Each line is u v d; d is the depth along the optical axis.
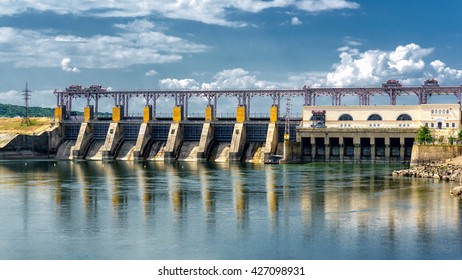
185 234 75.06
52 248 68.38
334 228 77.50
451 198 102.31
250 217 86.19
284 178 144.62
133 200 104.06
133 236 74.12
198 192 115.06
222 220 84.00
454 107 199.50
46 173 162.88
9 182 136.12
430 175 140.62
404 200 100.50
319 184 128.75
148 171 170.50
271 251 66.38
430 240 70.19
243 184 130.25
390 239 70.94
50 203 100.62
